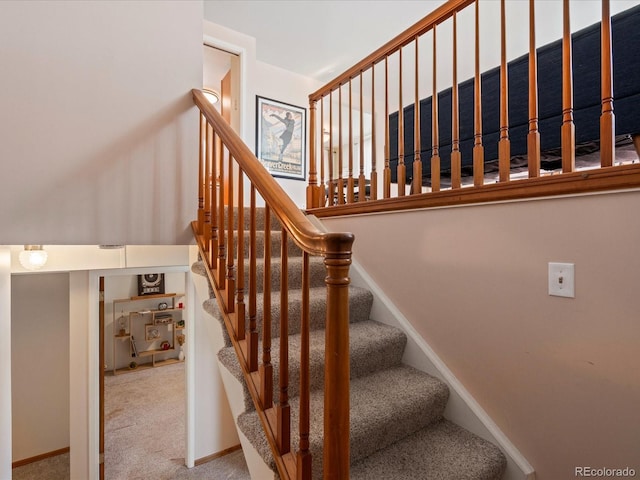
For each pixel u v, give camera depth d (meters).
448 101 1.94
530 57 1.21
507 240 1.31
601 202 1.06
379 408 1.32
